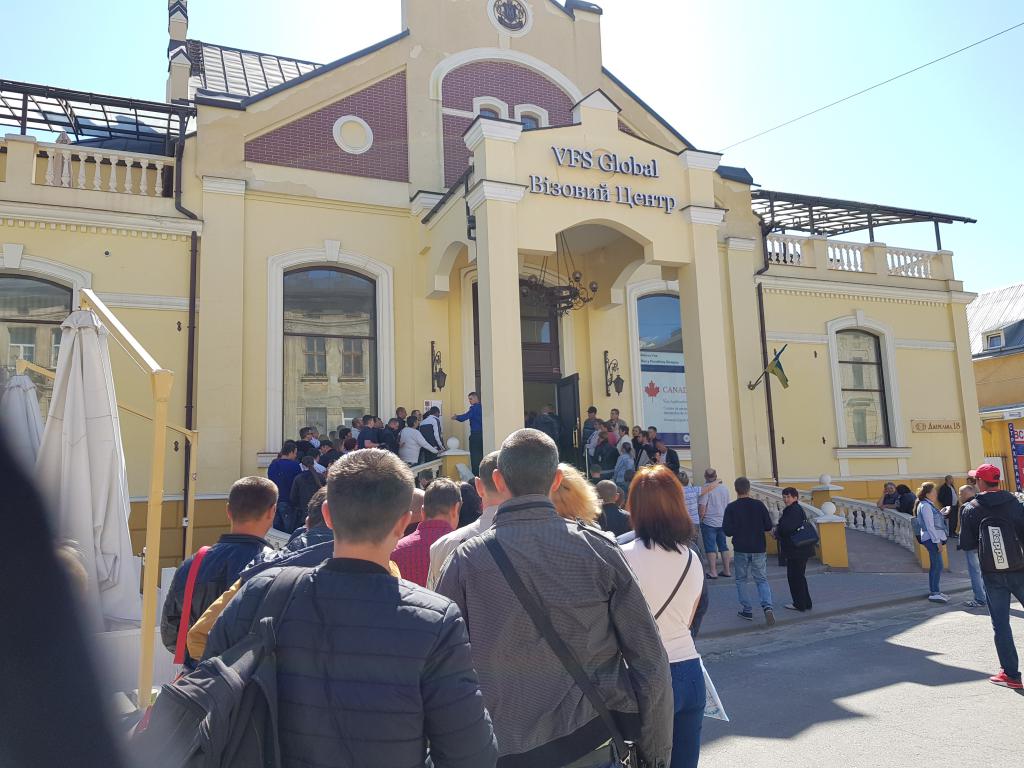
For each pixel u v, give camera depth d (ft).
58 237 42.65
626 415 54.90
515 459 9.26
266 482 13.20
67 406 19.43
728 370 58.65
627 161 44.47
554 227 42.11
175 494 42.27
